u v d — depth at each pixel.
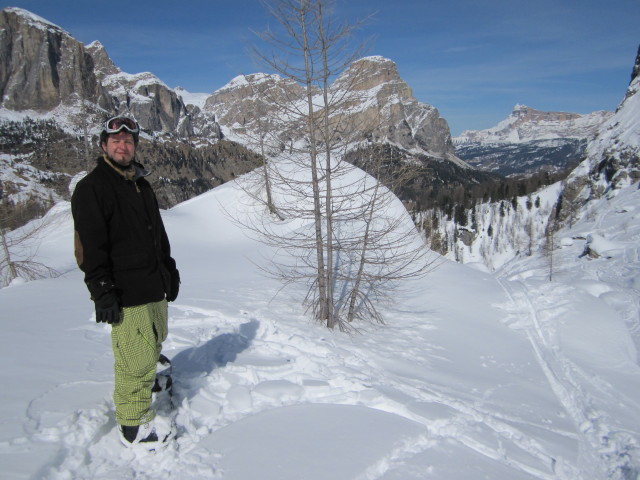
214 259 17.00
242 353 5.20
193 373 4.30
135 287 2.89
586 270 36.62
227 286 11.03
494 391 5.91
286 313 8.22
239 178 21.27
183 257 17.58
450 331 8.83
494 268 74.62
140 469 2.81
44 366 4.22
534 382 6.74
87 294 9.59
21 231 20.47
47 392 3.55
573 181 80.50
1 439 2.77
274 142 7.93
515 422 4.85
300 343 6.05
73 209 2.70
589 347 8.62
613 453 4.51
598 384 6.81
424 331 8.62
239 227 21.81
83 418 3.10
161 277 3.11
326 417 3.76
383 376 5.30
